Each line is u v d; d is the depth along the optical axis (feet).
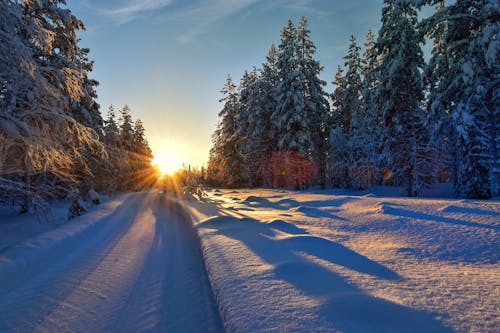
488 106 44.80
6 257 17.80
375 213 27.76
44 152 25.89
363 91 87.10
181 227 34.96
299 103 83.15
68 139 30.19
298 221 27.45
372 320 8.19
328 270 12.95
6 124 21.44
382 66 61.46
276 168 99.66
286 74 88.69
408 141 60.13
